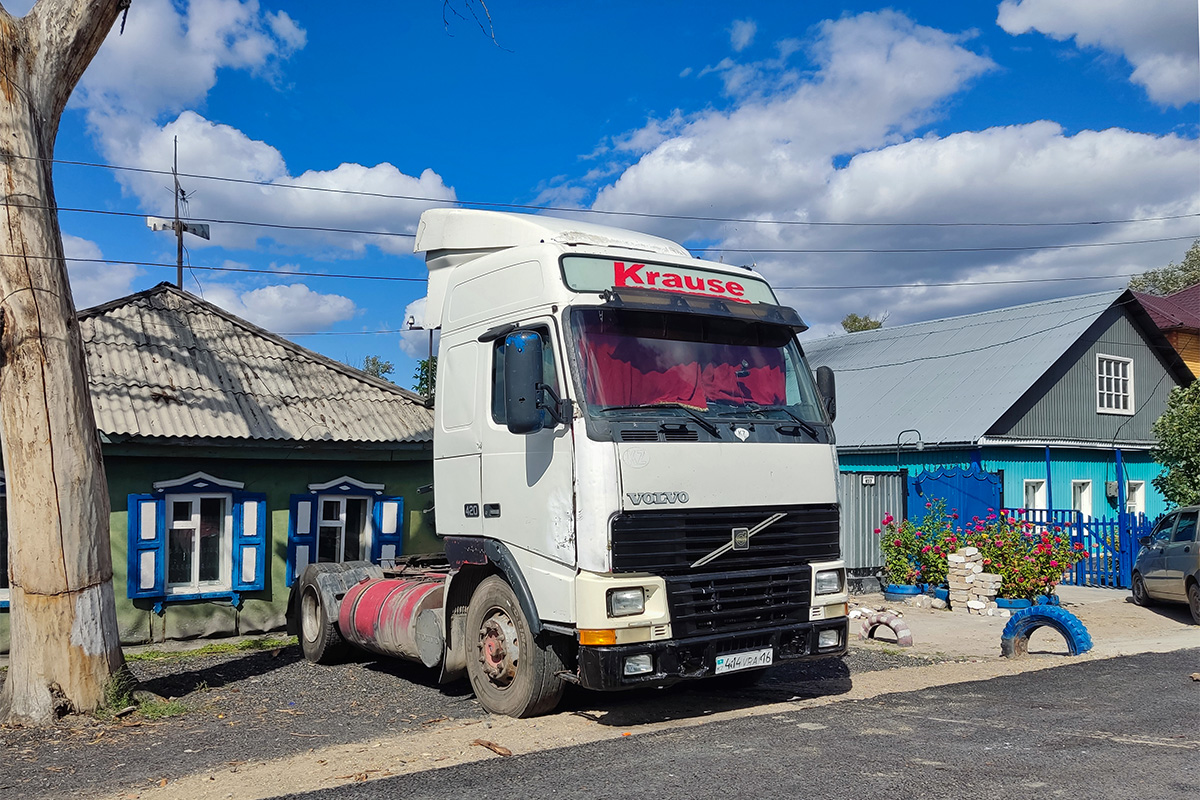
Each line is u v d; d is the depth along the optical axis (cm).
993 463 2027
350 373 1384
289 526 1238
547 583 673
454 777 554
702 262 784
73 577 780
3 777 616
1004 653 1019
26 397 773
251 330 1393
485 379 765
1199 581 1279
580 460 645
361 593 996
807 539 723
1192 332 2975
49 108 811
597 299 687
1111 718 678
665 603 644
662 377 691
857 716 694
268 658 1090
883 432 2197
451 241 865
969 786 506
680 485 661
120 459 1127
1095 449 2280
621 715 729
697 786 516
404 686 920
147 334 1284
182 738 718
